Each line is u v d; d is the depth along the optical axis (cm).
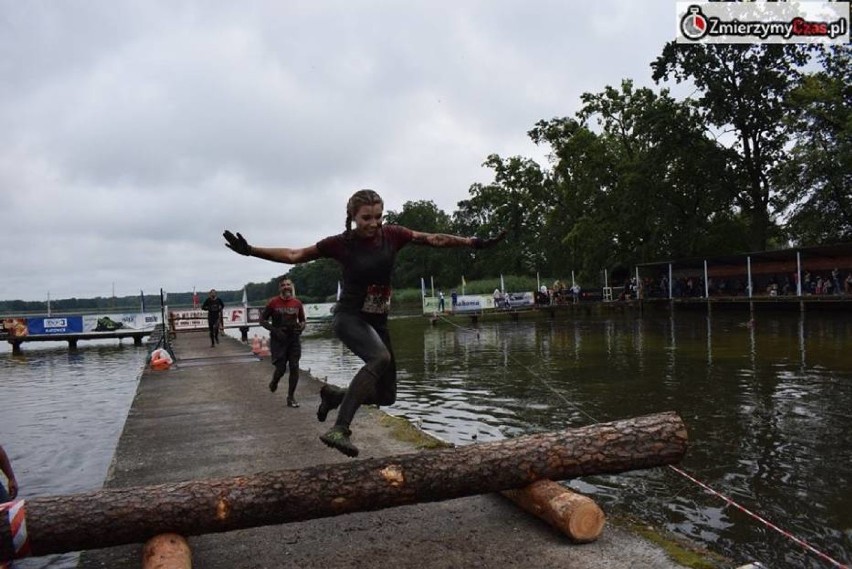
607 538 424
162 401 1025
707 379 1293
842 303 3156
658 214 4019
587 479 690
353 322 416
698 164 3819
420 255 9544
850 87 3266
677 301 3784
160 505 382
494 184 5978
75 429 1123
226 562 405
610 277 4834
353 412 388
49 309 4331
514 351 2106
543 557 395
